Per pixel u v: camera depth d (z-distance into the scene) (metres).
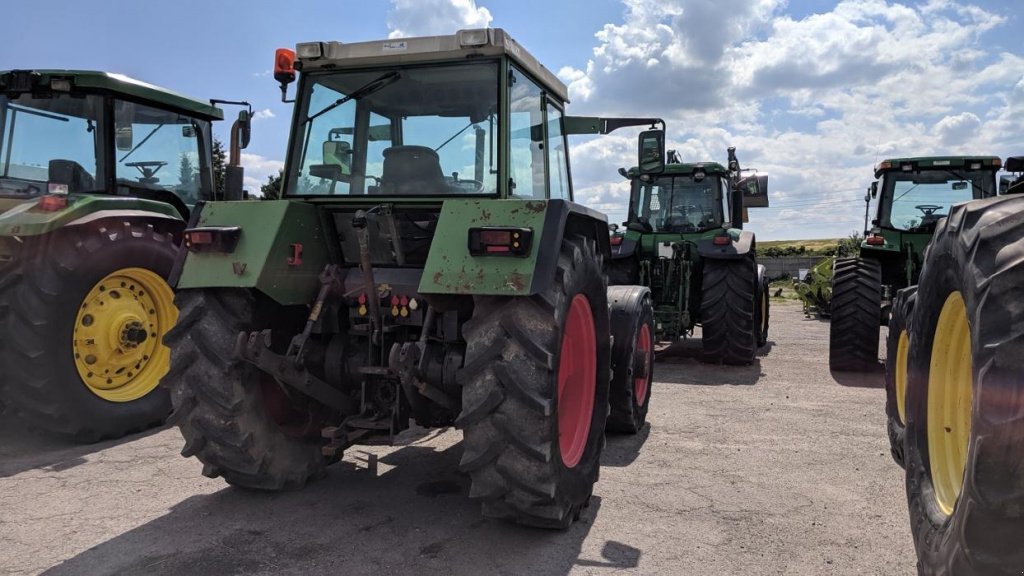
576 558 2.79
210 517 3.17
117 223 4.68
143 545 2.86
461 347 3.23
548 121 4.05
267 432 3.28
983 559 1.87
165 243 5.00
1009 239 1.93
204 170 6.25
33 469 3.89
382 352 3.22
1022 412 1.72
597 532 3.05
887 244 7.41
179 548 2.83
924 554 2.30
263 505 3.32
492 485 2.80
